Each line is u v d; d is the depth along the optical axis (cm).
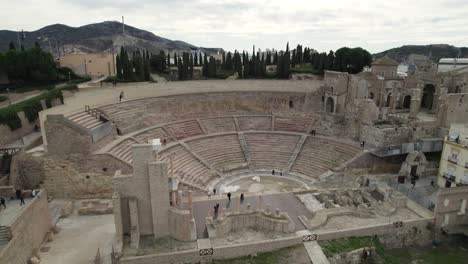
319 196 3516
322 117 5222
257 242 2625
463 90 5809
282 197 3462
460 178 3591
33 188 3475
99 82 6312
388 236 2984
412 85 6197
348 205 3316
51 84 6700
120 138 4184
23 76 6556
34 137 4141
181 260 2494
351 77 5069
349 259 2666
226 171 4400
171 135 4806
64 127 3384
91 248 2633
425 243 3098
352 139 4778
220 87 5906
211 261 2538
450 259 2908
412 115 5006
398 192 3500
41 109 4584
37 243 2573
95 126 3878
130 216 2572
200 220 2956
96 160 3509
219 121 5403
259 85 6031
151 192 2572
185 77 7225
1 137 3788
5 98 5478
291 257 2588
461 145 3559
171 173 2850
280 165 4609
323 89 5466
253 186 4016
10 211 2473
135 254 2453
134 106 4934
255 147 4909
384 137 4166
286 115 5606
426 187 3834
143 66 6775
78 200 3494
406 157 4322
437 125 4519
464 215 3184
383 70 6575
